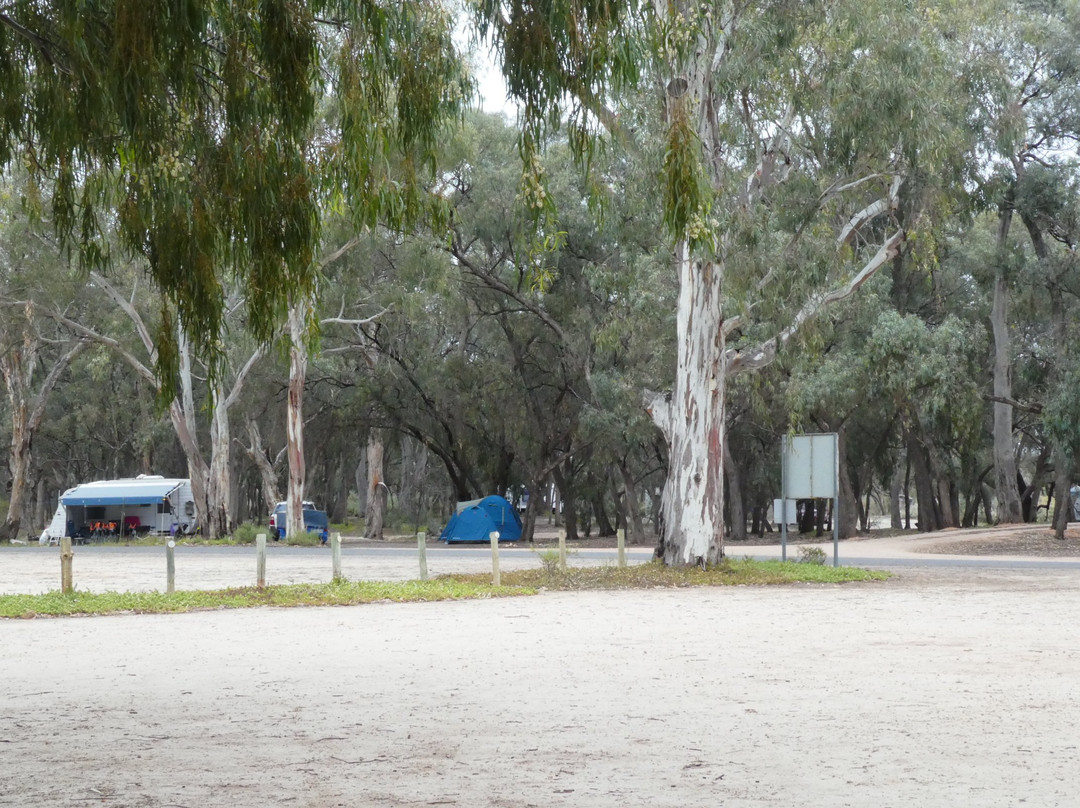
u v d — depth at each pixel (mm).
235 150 9352
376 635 14719
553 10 9609
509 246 53812
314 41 9742
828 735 7738
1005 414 53625
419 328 58219
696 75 24484
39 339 61312
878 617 16984
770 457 68625
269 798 6016
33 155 9523
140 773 6668
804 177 27297
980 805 5785
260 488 93875
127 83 8398
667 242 26281
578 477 68125
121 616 17969
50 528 58719
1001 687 9906
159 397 9594
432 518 88312
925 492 60500
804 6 25016
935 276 56625
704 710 8773
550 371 59250
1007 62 39188
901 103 25484
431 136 10859
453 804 5859
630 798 5973
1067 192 43094
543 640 13992
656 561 27344
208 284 9289
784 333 27688
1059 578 26531
